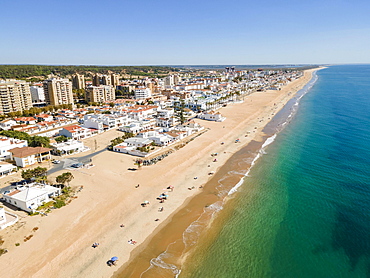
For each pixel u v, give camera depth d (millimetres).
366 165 85250
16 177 80562
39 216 60000
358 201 65562
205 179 79750
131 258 48844
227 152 101875
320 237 53750
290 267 46688
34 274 44531
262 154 98625
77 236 53938
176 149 105500
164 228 57250
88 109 187875
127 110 170125
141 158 95562
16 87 181250
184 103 195750
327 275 44781
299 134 121938
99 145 112625
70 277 44375
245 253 50125
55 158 96688
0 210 56156
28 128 134250
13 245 50781
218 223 58906
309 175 80125
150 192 71812
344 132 121938
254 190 72562
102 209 63312
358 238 53000
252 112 179250
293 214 61438
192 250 51000
